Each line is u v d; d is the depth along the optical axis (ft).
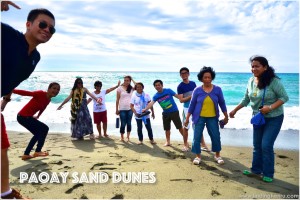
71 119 21.83
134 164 15.19
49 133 25.14
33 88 84.94
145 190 11.47
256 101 12.71
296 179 12.89
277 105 11.81
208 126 15.51
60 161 15.49
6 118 33.35
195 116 15.39
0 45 6.66
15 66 7.23
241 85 85.40
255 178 13.06
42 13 7.36
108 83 99.86
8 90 7.74
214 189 11.64
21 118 15.74
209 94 15.10
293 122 29.71
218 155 15.88
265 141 12.47
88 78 122.83
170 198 10.71
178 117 19.39
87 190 11.44
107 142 21.27
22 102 46.34
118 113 22.13
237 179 12.91
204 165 15.12
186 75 18.74
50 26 7.46
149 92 70.44
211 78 15.10
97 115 22.66
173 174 13.50
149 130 20.68
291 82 96.84
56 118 32.96
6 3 7.01
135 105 20.92
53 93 15.90
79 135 21.65
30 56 7.70
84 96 22.02
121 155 17.17
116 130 26.86
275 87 12.00
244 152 18.21
